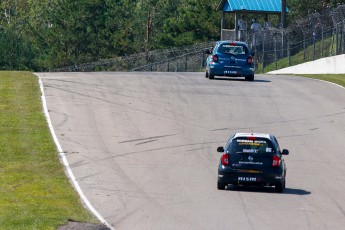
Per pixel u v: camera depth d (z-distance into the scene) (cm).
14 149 9869
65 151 9856
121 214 7144
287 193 8169
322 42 19288
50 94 13112
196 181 8600
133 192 8062
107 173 8894
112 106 12312
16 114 11706
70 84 14088
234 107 12531
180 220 6925
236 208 7425
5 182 8300
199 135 10812
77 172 8919
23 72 15575
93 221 6706
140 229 6581
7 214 6650
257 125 11481
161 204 7562
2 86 13700
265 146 8119
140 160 9512
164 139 10550
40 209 7031
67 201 7569
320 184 8656
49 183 8344
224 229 6625
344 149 10394
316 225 6856
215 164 9419
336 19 19475
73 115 11725
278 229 6669
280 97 13475
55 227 6231
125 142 10350
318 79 16050
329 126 11594
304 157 9931
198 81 14950
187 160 9575
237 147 8144
